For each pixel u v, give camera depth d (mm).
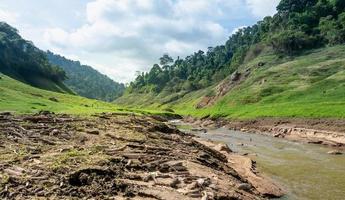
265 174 32562
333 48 152500
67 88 184250
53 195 16250
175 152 30094
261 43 195375
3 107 51406
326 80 110562
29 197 15734
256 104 111625
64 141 29656
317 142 57656
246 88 136500
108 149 26625
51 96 97500
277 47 172500
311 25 188375
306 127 69438
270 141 61188
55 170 19438
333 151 46750
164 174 21469
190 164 26312
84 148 26328
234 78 162750
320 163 38500
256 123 85625
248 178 29672
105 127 39719
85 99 112938
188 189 19641
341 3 188625
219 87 170875
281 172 33469
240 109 109062
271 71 141750
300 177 31344
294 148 51656
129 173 20906
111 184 18359
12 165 20141
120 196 17266
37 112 50656
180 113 148625
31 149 25125
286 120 78125
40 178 17984
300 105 89188
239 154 44188
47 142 28406
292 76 129500
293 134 67812
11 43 170125
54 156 22859
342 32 157625
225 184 23281
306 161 39781
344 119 65188
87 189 17406
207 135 70688
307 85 116625
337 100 87812
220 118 105375
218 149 43938
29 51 187625
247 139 63875
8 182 17156
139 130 39844
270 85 126375
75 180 18266
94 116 51906
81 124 39875
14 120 37906
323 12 192250
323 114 71750
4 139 28188
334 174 32594
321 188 27562
